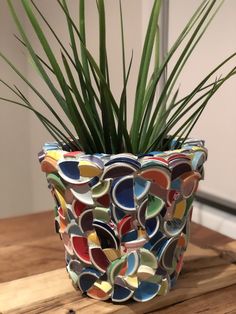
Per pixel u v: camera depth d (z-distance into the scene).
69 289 0.53
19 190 1.04
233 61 0.71
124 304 0.50
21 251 0.65
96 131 0.48
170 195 0.47
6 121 0.99
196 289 0.54
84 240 0.49
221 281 0.56
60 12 0.89
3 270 0.59
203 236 0.71
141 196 0.46
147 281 0.49
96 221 0.47
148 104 0.49
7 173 1.02
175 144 0.52
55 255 0.64
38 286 0.54
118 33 0.88
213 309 0.51
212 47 0.75
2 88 0.97
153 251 0.48
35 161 1.02
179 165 0.46
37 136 1.00
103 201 0.46
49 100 0.96
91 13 0.87
